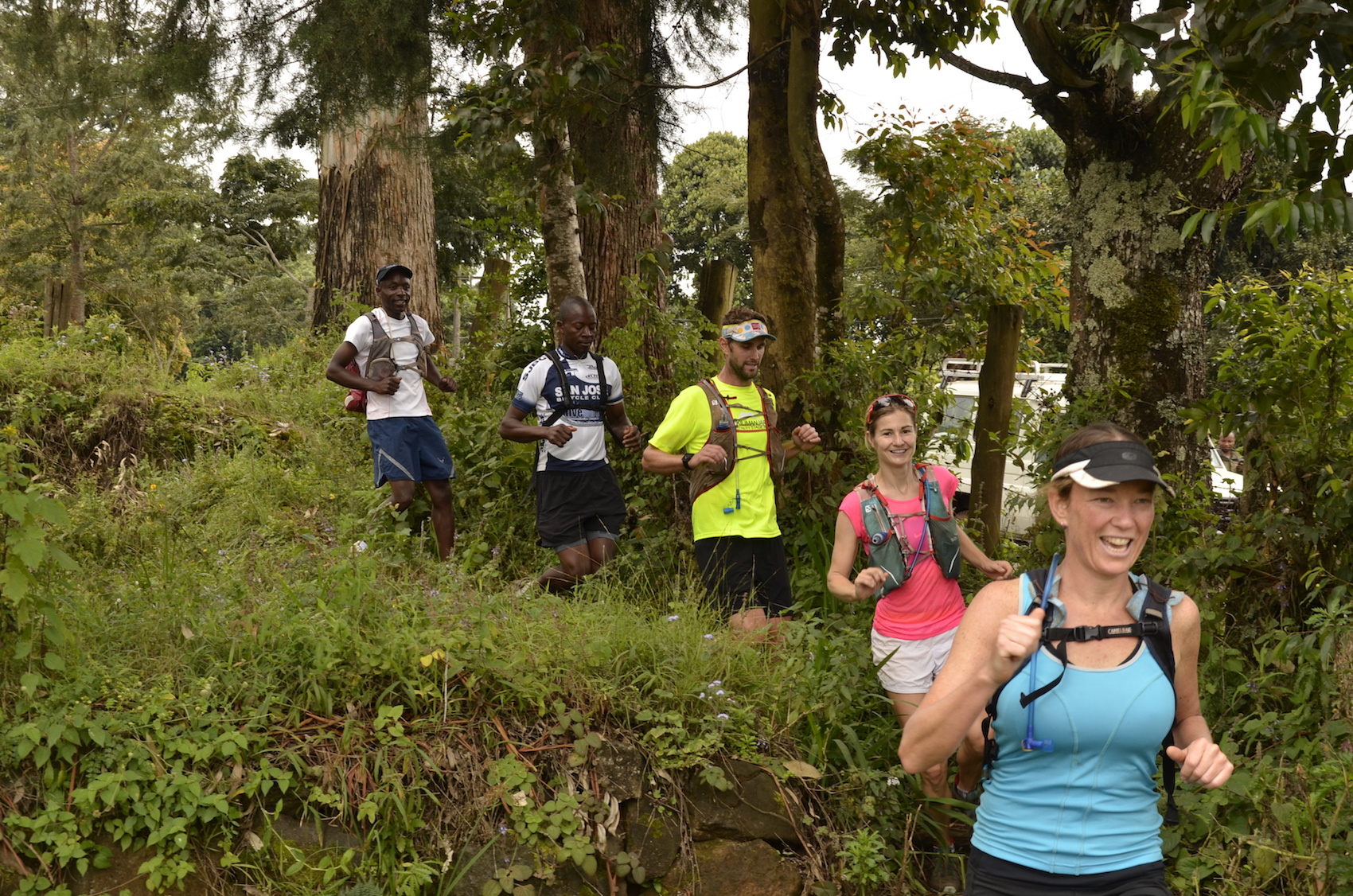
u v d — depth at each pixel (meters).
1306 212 3.70
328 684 3.72
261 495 6.97
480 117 6.65
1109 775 2.39
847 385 6.62
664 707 3.98
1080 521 2.40
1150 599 2.42
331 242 13.18
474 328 9.74
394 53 7.11
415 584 4.68
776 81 6.75
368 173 12.87
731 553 5.04
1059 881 2.40
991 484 6.55
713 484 5.05
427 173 13.22
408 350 6.43
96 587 4.32
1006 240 8.80
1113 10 5.87
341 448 8.24
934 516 4.21
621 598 4.91
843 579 4.21
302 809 3.41
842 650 4.55
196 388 9.10
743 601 5.00
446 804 3.56
